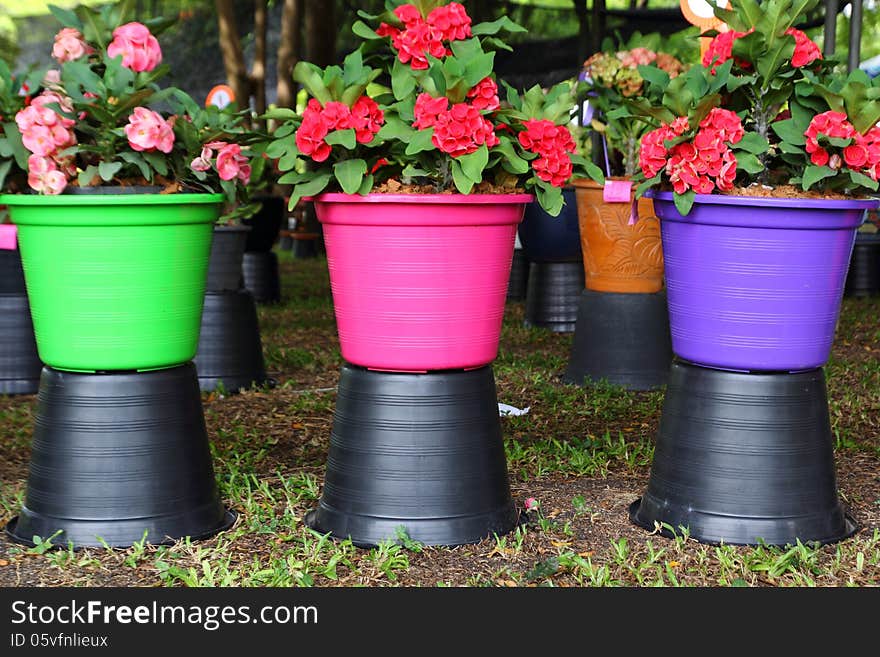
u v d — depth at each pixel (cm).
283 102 1231
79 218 278
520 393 519
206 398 511
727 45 298
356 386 301
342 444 305
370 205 279
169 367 306
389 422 296
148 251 286
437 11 287
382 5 1244
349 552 294
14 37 1335
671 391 314
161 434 302
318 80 287
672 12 858
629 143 529
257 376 543
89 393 296
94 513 297
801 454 298
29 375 527
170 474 303
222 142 306
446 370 299
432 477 297
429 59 282
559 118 303
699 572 281
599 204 518
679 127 282
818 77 298
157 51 294
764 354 292
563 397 502
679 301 302
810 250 282
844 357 614
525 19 1078
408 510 297
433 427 296
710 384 300
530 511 331
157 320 294
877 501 343
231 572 282
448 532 297
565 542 304
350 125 282
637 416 468
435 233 280
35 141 278
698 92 286
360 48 308
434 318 288
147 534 298
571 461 386
